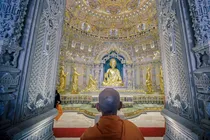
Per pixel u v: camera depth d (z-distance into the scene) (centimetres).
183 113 232
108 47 1335
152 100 918
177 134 251
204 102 181
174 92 272
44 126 264
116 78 1231
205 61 182
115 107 121
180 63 245
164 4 331
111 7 1303
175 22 263
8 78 166
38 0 232
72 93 978
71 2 1077
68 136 390
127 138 96
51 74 315
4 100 158
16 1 188
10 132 153
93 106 777
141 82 1234
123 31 1385
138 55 1301
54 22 323
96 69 1283
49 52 297
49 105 304
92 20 1310
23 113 196
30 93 218
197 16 205
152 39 1187
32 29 215
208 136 161
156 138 378
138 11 1262
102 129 101
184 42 223
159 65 1119
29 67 208
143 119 598
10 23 178
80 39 1225
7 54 172
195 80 201
